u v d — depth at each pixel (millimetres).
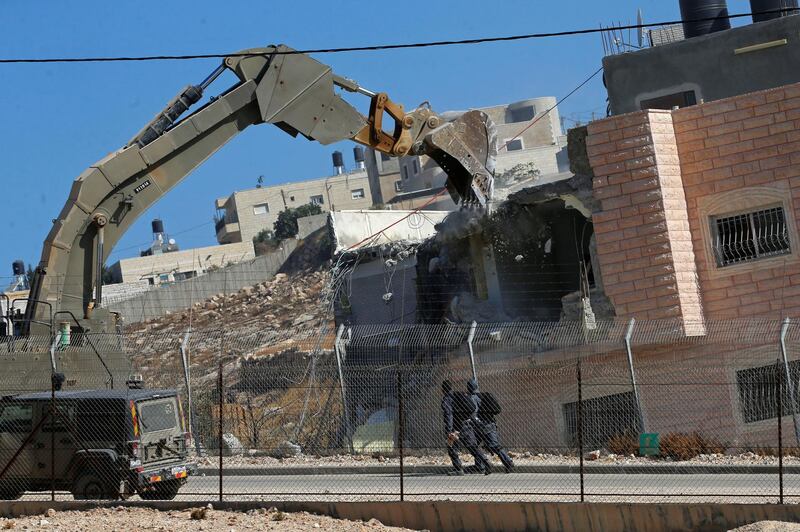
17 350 44594
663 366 46344
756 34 56156
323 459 47406
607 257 48781
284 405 53719
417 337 51531
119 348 47219
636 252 48125
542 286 57594
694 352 46188
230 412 52969
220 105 45094
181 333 52062
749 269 47375
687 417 45750
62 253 44500
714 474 37312
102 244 44719
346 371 51000
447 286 61812
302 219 164500
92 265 45000
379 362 53969
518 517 29000
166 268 193500
